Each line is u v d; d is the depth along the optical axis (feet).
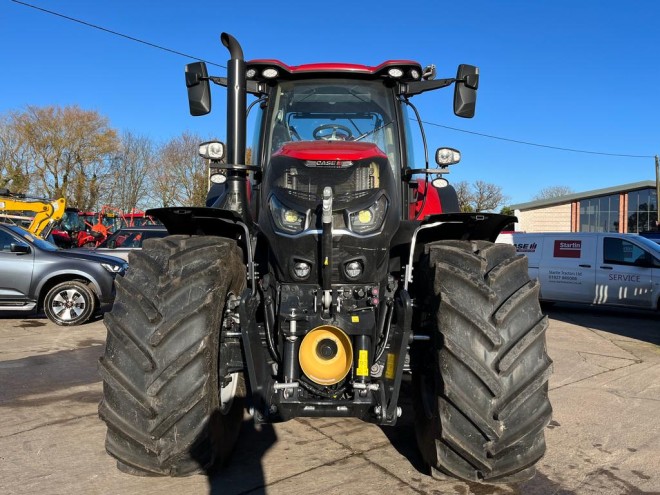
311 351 9.84
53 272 30.09
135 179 158.61
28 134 149.79
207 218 11.43
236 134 12.14
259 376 9.87
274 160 11.25
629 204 130.41
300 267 10.46
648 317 36.60
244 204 12.35
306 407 9.76
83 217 94.94
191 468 9.89
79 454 12.12
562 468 11.96
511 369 9.35
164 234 45.60
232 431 11.76
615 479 11.46
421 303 11.15
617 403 16.71
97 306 30.73
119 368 9.51
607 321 34.58
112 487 10.55
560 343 26.40
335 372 9.80
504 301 9.72
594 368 21.33
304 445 12.67
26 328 29.17
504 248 10.80
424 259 11.08
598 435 13.98
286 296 10.40
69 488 10.51
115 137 155.53
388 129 13.52
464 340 9.47
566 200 135.23
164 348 9.50
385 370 10.39
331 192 9.80
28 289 29.89
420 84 13.64
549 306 42.34
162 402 9.37
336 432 13.51
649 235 61.67
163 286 9.82
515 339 9.55
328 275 10.03
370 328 10.09
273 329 10.64
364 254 10.46
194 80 12.97
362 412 9.80
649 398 17.29
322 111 13.58
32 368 20.18
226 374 10.74
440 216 10.72
